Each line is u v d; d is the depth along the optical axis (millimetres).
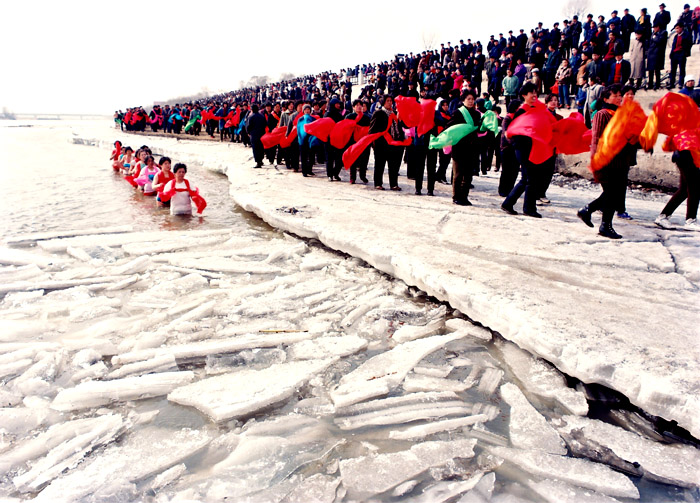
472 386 2633
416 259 4059
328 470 1998
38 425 2320
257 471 1982
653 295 3320
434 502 1807
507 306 3049
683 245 4574
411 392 2586
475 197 7328
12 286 4125
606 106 4922
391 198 7215
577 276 3721
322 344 3078
